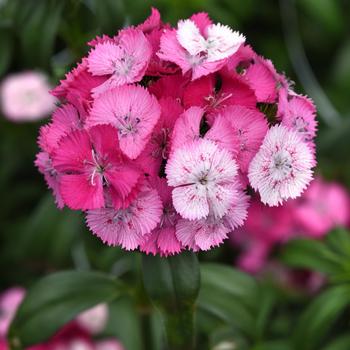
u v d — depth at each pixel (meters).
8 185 0.58
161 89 0.36
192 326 0.38
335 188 0.52
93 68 0.37
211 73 0.36
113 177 0.35
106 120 0.36
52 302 0.42
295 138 0.37
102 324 0.50
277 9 0.65
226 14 0.56
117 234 0.36
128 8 0.48
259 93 0.37
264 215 0.50
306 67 0.65
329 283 0.50
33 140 0.58
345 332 0.51
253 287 0.43
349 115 0.58
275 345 0.49
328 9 0.64
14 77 0.57
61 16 0.47
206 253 0.52
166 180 0.36
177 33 0.36
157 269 0.38
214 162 0.35
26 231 0.50
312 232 0.50
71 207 0.36
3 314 0.51
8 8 0.49
